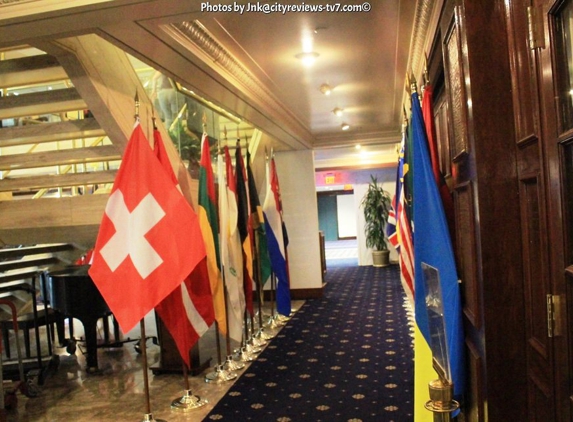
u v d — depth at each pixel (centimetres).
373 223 1177
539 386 139
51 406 392
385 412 337
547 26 121
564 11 114
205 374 446
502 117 153
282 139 664
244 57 365
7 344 525
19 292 601
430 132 229
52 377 469
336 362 458
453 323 184
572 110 112
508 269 153
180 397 388
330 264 1289
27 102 357
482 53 155
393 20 303
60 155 394
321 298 794
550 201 125
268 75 413
